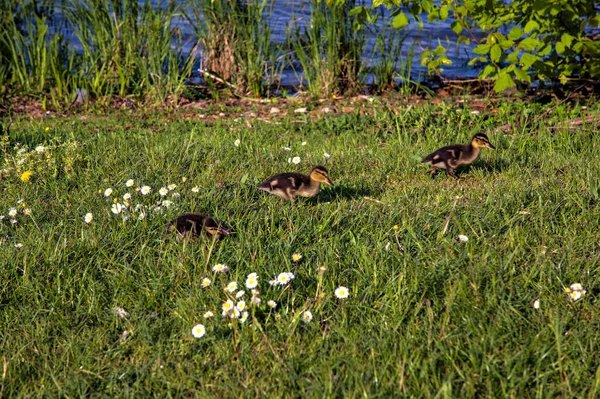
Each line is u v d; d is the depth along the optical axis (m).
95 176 9.17
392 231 6.94
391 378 4.66
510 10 12.84
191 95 15.49
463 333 5.17
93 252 6.67
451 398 4.43
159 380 4.94
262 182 8.32
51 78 15.80
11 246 6.81
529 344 5.04
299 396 4.70
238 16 15.77
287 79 17.05
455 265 6.05
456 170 9.41
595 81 13.64
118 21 15.77
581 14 11.75
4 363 5.11
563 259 6.11
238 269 6.16
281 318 5.55
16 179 9.07
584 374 4.75
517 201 7.58
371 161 10.02
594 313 5.40
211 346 5.30
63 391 4.86
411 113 12.54
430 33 21.38
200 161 9.94
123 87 15.41
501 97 14.38
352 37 15.41
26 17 15.99
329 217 7.25
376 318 5.52
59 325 5.71
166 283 6.12
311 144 11.34
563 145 10.28
